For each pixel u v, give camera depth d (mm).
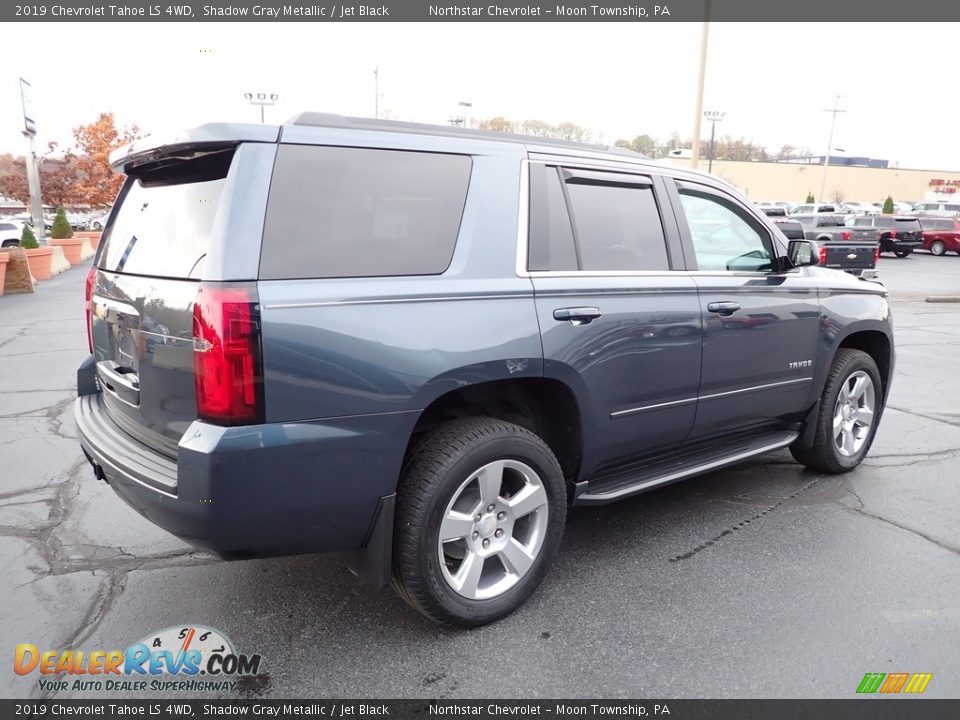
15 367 8188
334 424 2535
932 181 85812
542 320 3033
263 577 3438
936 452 5344
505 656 2832
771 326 4070
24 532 3924
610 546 3777
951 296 16156
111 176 38250
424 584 2789
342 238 2631
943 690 2633
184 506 2404
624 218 3539
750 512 4223
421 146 2914
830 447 4652
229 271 2381
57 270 21578
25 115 23438
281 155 2570
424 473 2781
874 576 3451
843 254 17562
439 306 2764
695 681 2682
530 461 3059
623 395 3404
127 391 2943
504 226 3037
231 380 2357
